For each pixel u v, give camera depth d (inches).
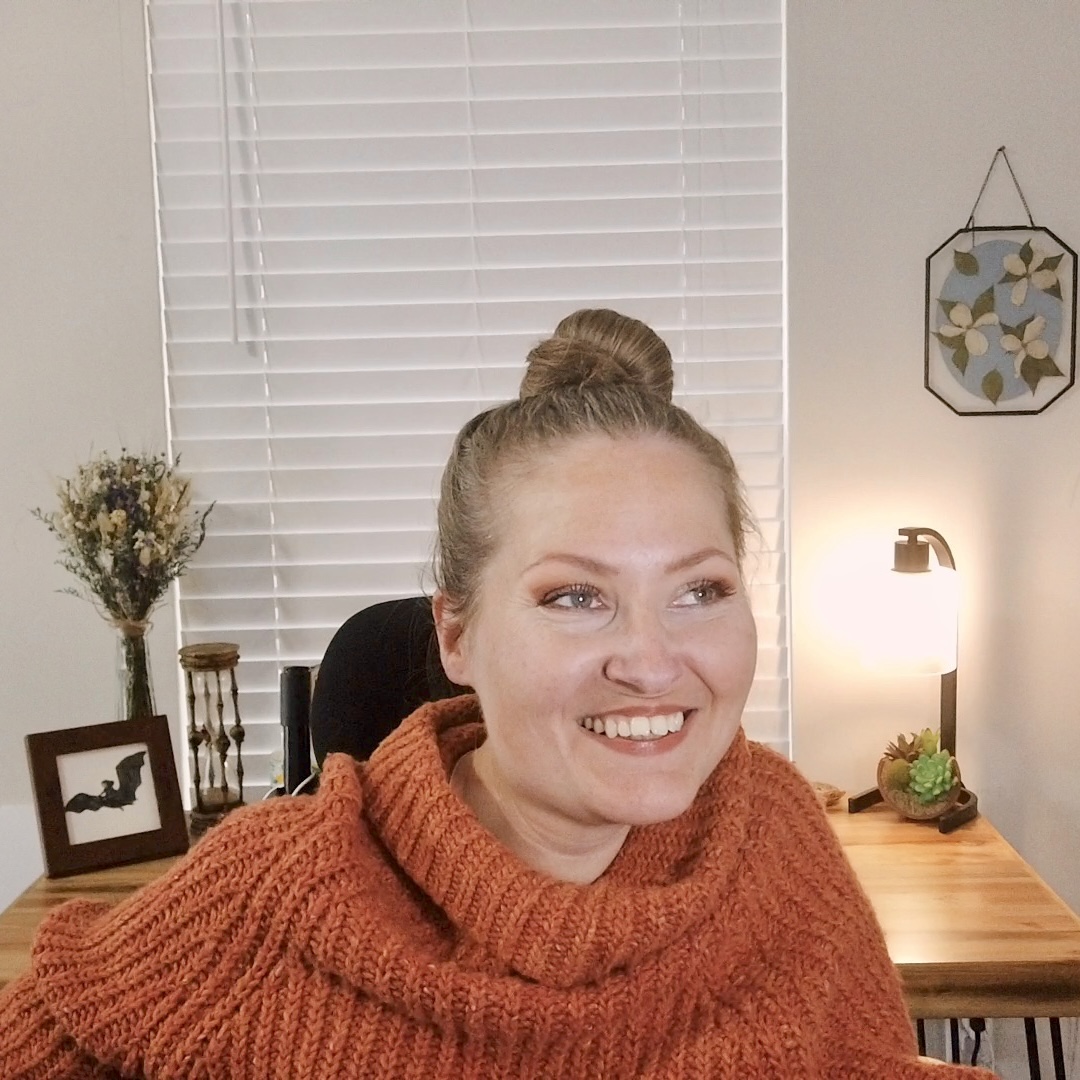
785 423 78.0
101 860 64.2
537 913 30.6
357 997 31.4
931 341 74.4
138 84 74.2
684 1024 32.3
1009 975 53.3
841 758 77.9
